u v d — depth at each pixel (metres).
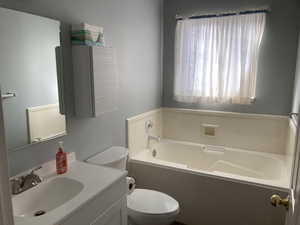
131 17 2.45
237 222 2.16
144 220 1.83
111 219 1.48
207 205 2.27
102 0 2.00
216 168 3.00
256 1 2.63
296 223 0.85
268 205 2.02
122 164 2.06
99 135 2.11
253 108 2.84
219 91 2.89
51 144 1.62
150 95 3.00
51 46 1.55
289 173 2.26
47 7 1.51
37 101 1.49
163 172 2.43
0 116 0.54
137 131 2.71
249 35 2.67
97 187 1.37
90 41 1.72
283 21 2.56
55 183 1.49
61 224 1.09
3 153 0.55
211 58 2.87
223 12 2.79
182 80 3.10
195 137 3.21
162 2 3.08
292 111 2.56
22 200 1.29
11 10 1.30
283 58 2.62
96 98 1.72
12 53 1.33
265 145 2.84
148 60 2.87
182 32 2.99
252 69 2.71
